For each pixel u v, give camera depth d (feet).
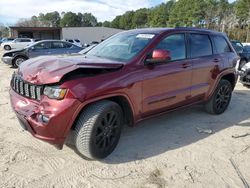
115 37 16.07
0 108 18.72
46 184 10.53
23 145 13.32
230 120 18.16
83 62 11.75
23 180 10.69
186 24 253.65
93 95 11.12
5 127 15.38
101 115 11.49
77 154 12.71
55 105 10.64
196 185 10.87
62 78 10.69
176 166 12.12
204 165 12.32
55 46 45.14
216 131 16.16
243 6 221.66
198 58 16.29
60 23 364.38
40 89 10.98
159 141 14.46
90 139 11.35
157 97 13.87
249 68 28.22
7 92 23.77
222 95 18.85
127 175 11.30
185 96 15.61
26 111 11.26
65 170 11.46
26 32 175.32
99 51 15.07
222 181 11.21
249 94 26.04
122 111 12.87
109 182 10.81
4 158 12.08
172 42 14.85
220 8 241.35
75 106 10.75
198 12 243.81
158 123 16.98
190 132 15.81
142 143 14.14
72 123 10.91
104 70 11.98
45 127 10.71
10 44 95.55
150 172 11.57
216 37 18.26
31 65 12.32
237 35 218.79
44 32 178.19
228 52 19.13
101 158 12.22
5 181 10.56
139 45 13.88
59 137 10.85
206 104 18.45
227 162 12.68
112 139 12.52
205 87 16.97
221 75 18.06
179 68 14.83
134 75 12.66
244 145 14.48
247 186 10.98
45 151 12.87
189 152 13.43
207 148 13.94
